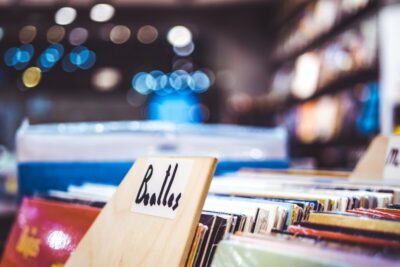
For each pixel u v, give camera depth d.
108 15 5.30
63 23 5.55
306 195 0.84
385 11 3.33
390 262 0.44
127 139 1.89
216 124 8.90
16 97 9.95
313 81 4.93
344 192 0.90
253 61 7.77
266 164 1.90
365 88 3.71
